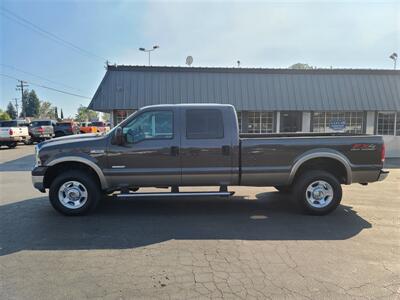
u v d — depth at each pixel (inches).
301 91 590.6
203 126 235.1
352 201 284.0
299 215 240.4
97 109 555.5
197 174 234.7
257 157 235.9
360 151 238.5
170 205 268.8
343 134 295.1
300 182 238.2
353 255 165.9
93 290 130.8
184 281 138.5
